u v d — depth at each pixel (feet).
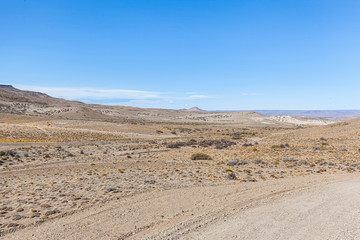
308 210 30.83
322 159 98.73
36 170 81.56
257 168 79.36
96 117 629.51
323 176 57.67
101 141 212.23
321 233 24.07
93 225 26.94
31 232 25.48
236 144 203.82
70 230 25.63
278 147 167.32
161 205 33.94
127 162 100.89
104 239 23.36
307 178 54.54
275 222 26.96
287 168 78.84
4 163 98.32
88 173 67.36
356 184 46.03
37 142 181.06
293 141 208.23
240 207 32.14
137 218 28.91
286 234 23.91
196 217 28.55
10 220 29.37
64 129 260.62
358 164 81.76
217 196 38.32
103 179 56.49
